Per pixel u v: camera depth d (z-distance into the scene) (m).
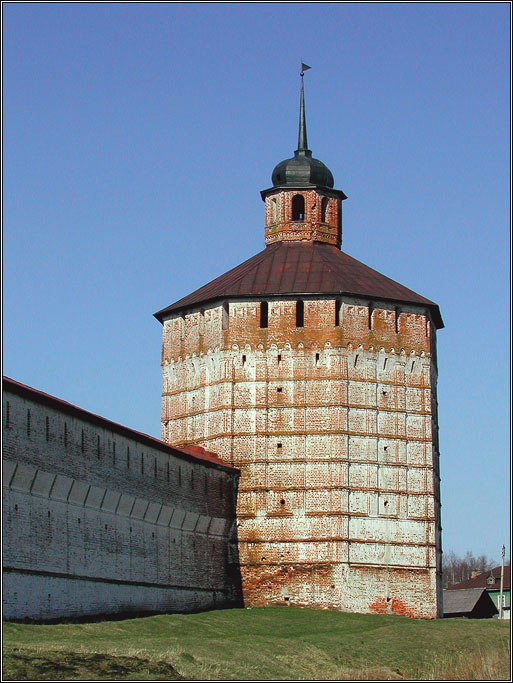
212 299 112.88
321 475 108.69
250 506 108.88
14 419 76.44
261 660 78.06
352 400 110.38
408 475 110.94
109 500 89.31
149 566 95.19
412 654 86.00
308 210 120.44
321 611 104.88
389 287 115.25
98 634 77.31
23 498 77.62
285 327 111.44
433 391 116.06
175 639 79.06
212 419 111.69
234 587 107.69
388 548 108.75
